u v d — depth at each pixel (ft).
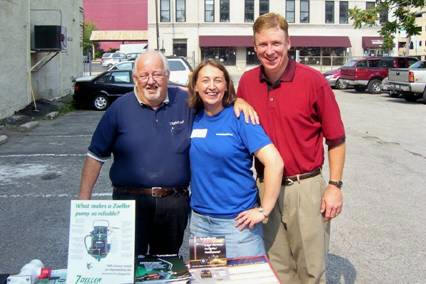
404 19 72.23
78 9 81.20
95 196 22.33
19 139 38.17
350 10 73.41
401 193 23.58
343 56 166.71
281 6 163.94
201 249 9.07
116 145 10.73
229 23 162.40
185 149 10.43
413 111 57.21
